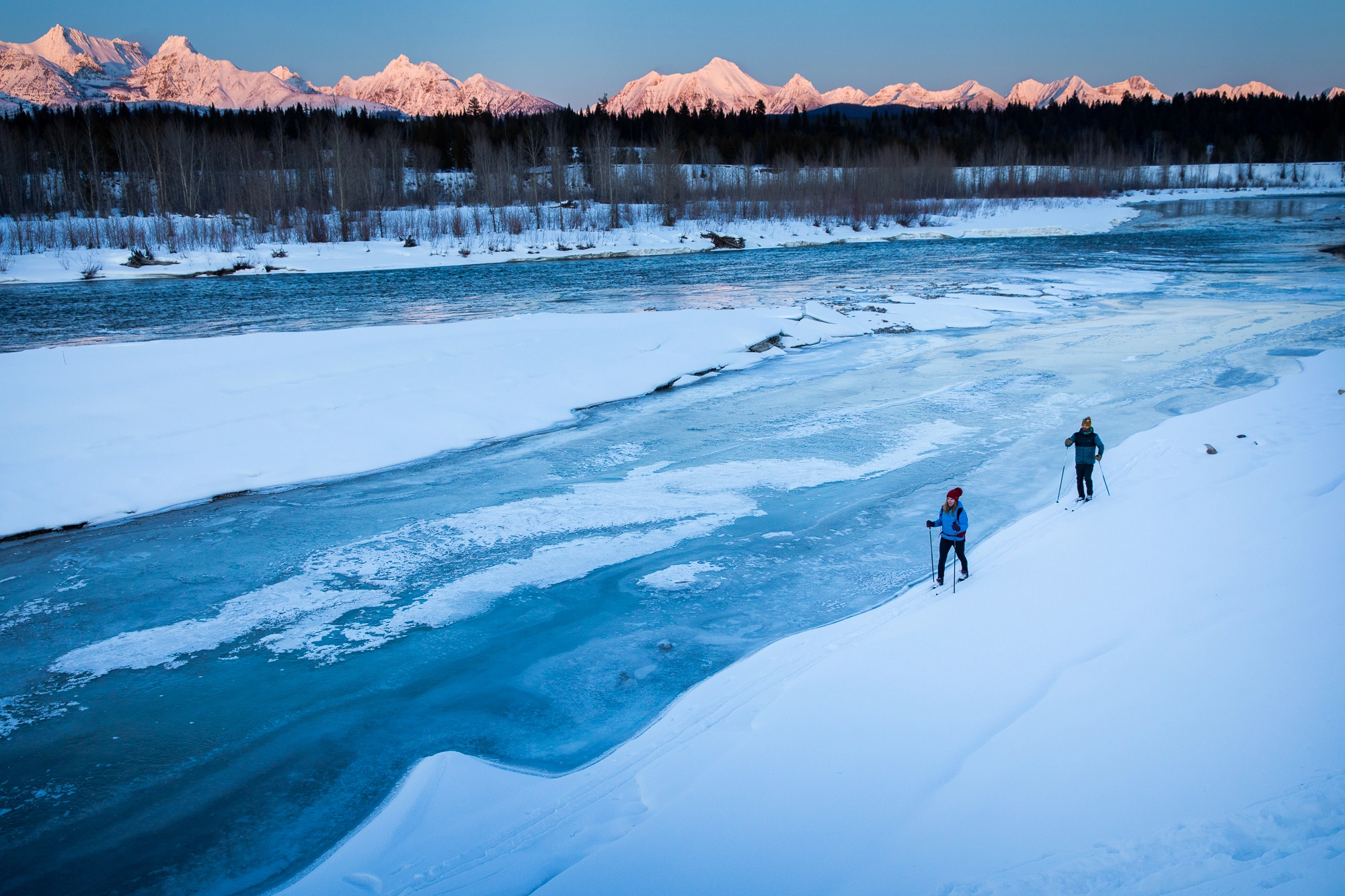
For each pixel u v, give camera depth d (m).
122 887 6.31
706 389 23.39
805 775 6.53
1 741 8.13
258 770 7.69
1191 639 7.38
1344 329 28.84
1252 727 5.81
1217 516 10.86
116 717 8.52
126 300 45.84
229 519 13.98
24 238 69.56
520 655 9.63
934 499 14.41
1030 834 5.26
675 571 11.80
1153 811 5.18
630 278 55.25
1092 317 33.88
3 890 6.27
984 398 21.36
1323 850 4.29
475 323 27.41
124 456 15.71
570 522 13.71
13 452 15.35
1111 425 18.33
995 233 87.31
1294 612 7.36
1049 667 7.56
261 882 6.33
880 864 5.34
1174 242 69.56
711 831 5.99
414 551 12.59
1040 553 11.02
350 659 9.60
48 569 12.02
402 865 6.30
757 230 86.94
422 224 83.50
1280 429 15.89
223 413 17.89
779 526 13.42
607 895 5.46
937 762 6.40
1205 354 25.58
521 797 7.07
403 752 7.92
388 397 19.67
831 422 19.53
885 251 71.69
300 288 52.09
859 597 10.87
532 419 20.00
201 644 9.95
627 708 8.53
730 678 8.74
